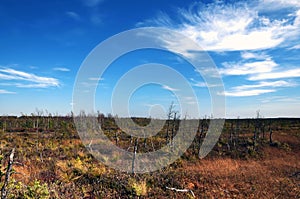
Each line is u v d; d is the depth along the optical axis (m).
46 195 8.84
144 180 13.00
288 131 42.31
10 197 8.07
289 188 15.35
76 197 10.32
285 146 32.44
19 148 20.52
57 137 29.17
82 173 13.22
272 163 25.02
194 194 12.68
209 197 12.55
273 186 15.62
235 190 14.25
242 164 23.95
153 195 11.72
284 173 20.11
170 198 11.58
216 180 15.70
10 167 7.91
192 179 15.14
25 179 11.60
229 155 27.08
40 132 32.84
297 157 28.70
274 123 51.88
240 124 48.06
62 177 12.27
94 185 11.96
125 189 11.80
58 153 20.11
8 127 36.81
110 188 11.80
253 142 32.62
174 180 13.80
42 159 16.81
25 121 39.81
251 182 16.30
